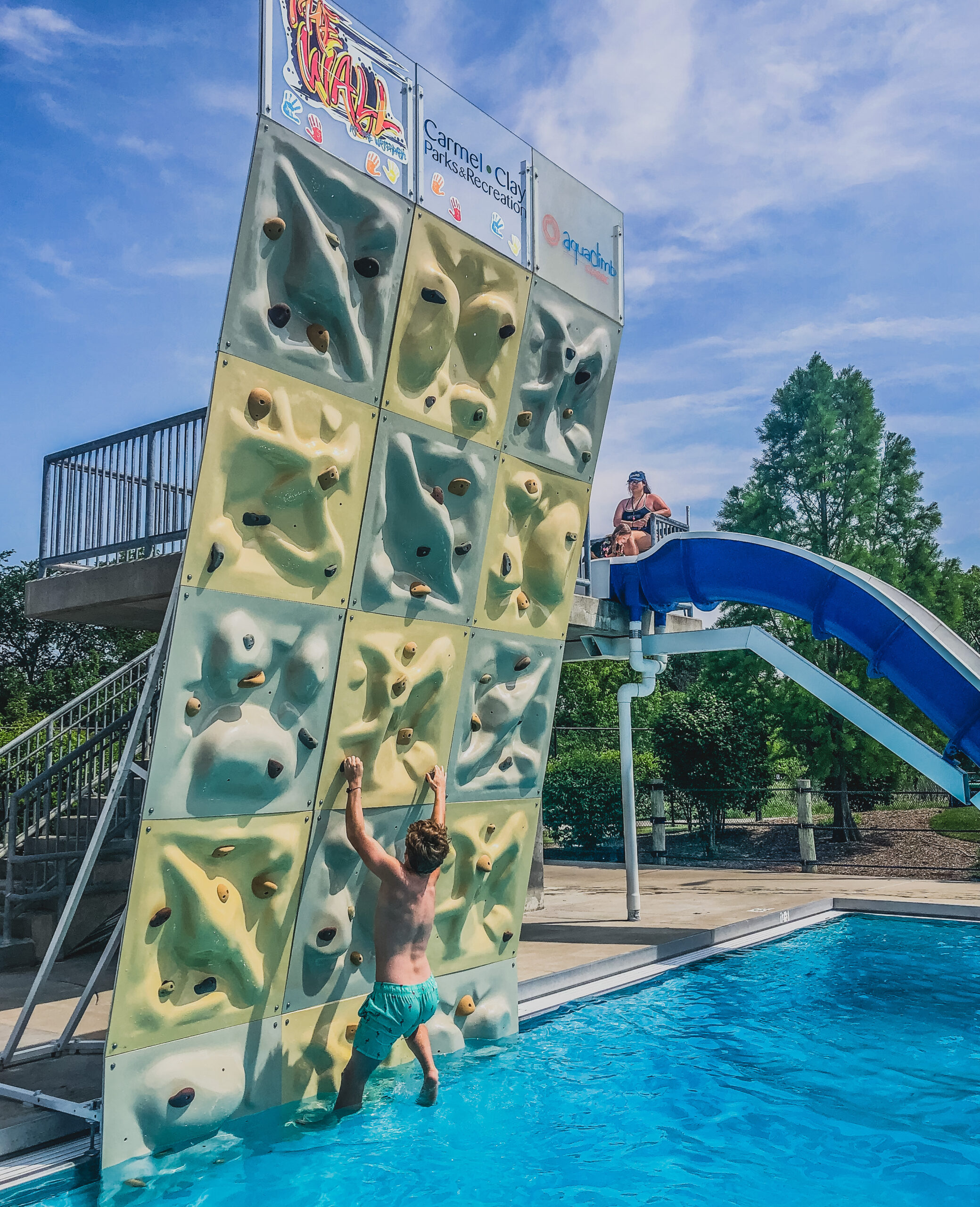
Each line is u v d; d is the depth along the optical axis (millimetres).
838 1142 5086
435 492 5969
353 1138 5023
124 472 7828
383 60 5492
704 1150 4949
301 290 5051
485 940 6875
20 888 9102
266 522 4949
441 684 6164
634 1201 4344
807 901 12406
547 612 7195
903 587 20750
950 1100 5727
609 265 7539
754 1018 7531
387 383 5539
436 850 5445
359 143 5285
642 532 12445
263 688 5062
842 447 21438
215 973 4980
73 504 8414
